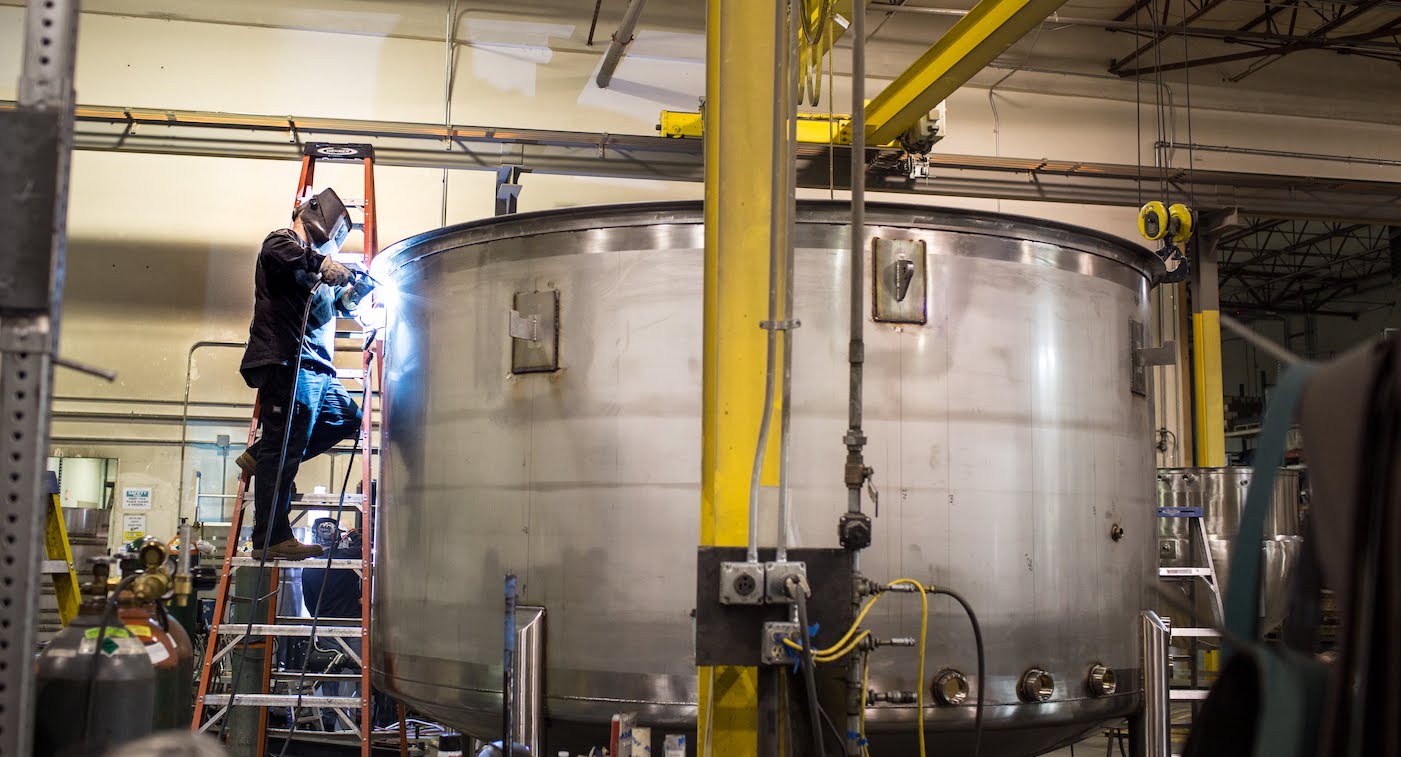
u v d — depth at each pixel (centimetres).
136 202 923
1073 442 407
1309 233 1802
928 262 387
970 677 373
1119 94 1152
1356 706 105
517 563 395
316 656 716
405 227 948
